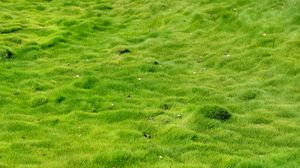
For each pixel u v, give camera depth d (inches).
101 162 575.8
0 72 959.6
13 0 1756.9
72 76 962.1
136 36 1280.8
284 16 1217.4
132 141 653.9
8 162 585.0
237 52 1083.3
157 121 731.4
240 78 948.0
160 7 1541.6
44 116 766.5
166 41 1210.0
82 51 1160.2
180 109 788.6
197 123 703.7
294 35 1098.1
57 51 1154.7
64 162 580.1
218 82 932.6
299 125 715.4
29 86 893.8
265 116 751.7
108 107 796.0
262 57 1023.6
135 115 754.2
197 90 877.8
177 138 658.2
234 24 1269.7
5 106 794.8
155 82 924.6
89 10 1610.5
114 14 1552.7
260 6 1330.0
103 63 1033.5
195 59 1077.1
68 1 1763.0
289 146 650.8
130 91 879.1
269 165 545.0
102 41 1254.3
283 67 950.4
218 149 626.2
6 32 1300.4
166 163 568.7
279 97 837.8
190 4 1510.8
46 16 1547.7
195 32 1261.1
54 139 666.2
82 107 798.5
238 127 704.4
